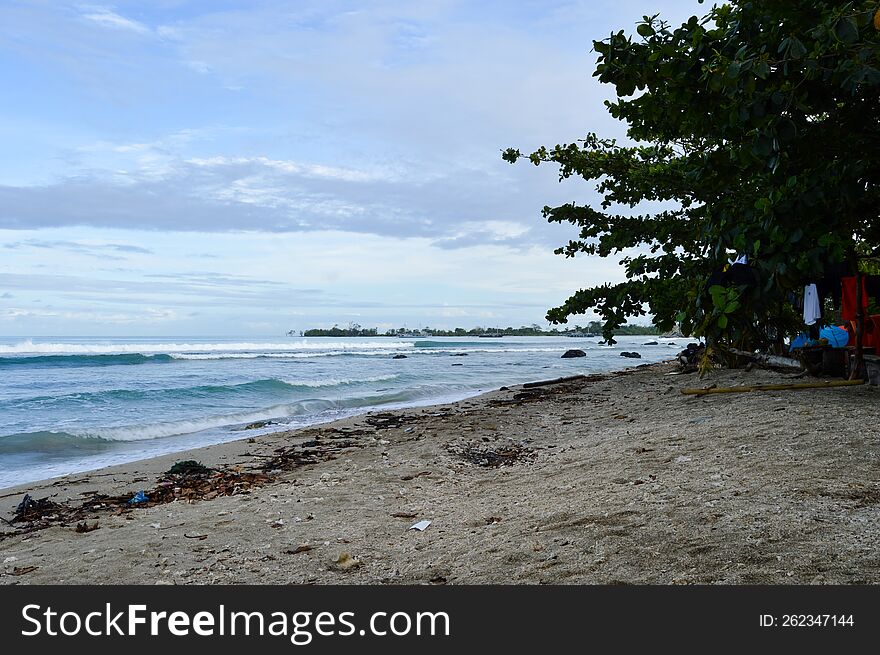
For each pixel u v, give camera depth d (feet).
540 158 48.60
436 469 26.71
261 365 139.74
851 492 15.28
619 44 16.97
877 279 33.37
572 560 13.42
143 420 52.70
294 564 15.62
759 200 15.35
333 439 37.47
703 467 19.61
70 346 185.78
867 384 32.27
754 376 43.70
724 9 21.48
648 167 44.57
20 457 36.99
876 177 15.51
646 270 48.88
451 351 231.30
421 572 14.19
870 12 12.32
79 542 18.75
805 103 14.67
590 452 25.90
